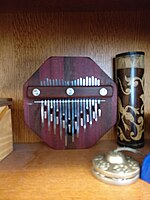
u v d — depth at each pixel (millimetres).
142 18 291
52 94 244
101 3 248
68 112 250
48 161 212
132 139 251
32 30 286
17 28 284
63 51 289
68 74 249
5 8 262
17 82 288
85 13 287
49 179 172
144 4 254
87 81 251
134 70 249
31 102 245
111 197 146
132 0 240
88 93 249
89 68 251
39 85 245
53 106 249
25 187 160
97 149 250
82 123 252
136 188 157
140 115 254
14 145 273
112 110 254
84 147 253
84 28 289
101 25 290
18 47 286
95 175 173
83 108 252
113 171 163
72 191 153
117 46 292
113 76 290
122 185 160
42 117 248
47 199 144
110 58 292
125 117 254
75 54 290
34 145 272
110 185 161
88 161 210
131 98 251
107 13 288
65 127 251
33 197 146
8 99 244
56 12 282
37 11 276
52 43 288
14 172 186
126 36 292
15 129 288
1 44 285
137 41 293
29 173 184
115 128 291
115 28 291
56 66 248
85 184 163
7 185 163
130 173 161
